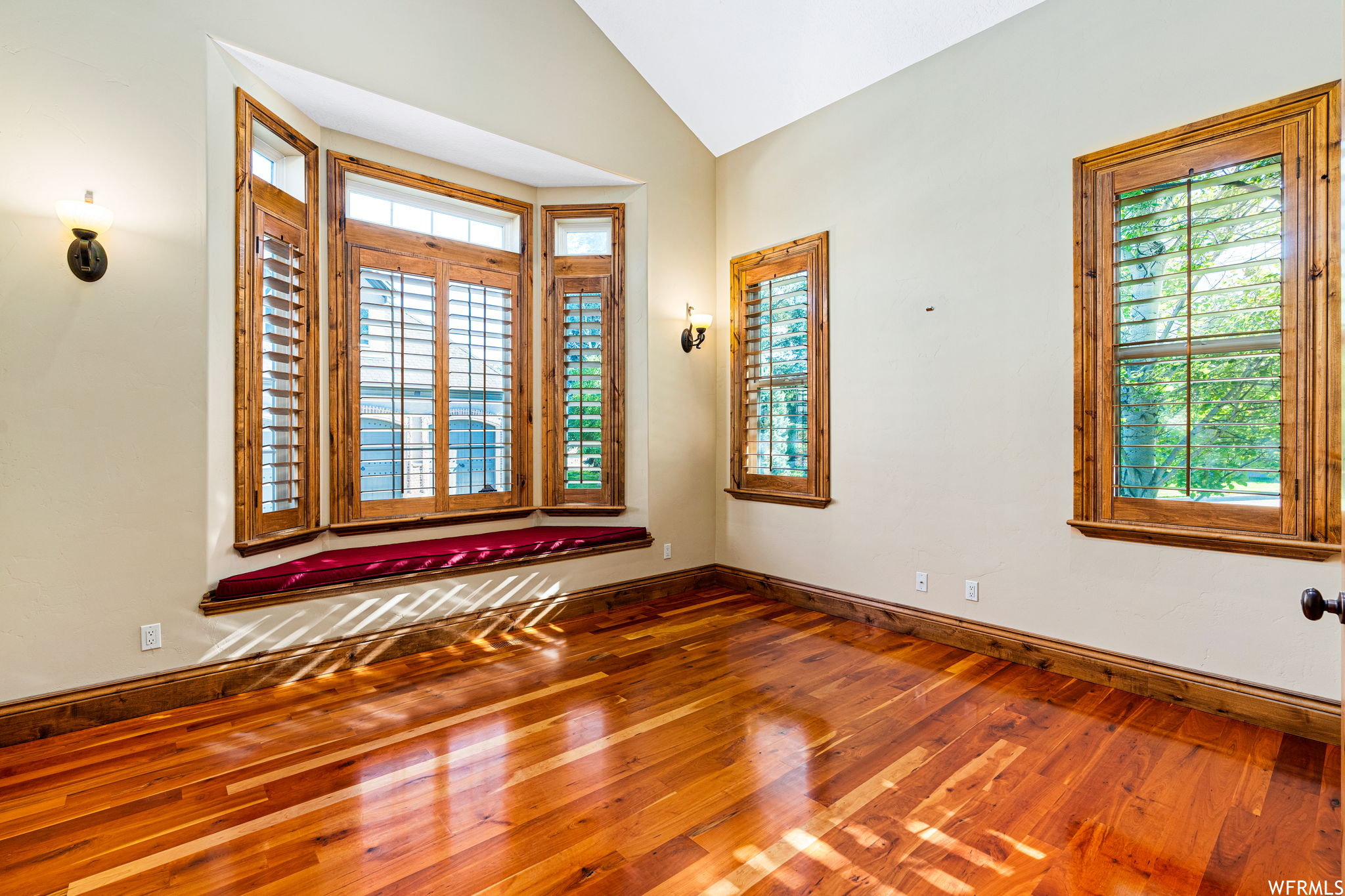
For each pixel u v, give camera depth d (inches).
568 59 152.3
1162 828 69.9
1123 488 108.2
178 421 102.7
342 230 136.8
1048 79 114.9
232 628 108.3
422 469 149.7
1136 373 106.6
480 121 137.1
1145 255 105.1
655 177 169.9
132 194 97.7
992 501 124.1
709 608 161.5
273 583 111.6
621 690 109.1
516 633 142.3
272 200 119.7
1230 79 95.5
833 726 94.9
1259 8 92.7
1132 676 106.0
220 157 107.5
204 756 86.4
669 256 173.6
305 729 94.7
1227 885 60.7
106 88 95.3
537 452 169.8
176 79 101.4
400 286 145.7
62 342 92.6
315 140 133.0
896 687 109.8
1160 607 103.6
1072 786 78.3
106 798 76.4
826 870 63.3
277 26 111.0
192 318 103.7
